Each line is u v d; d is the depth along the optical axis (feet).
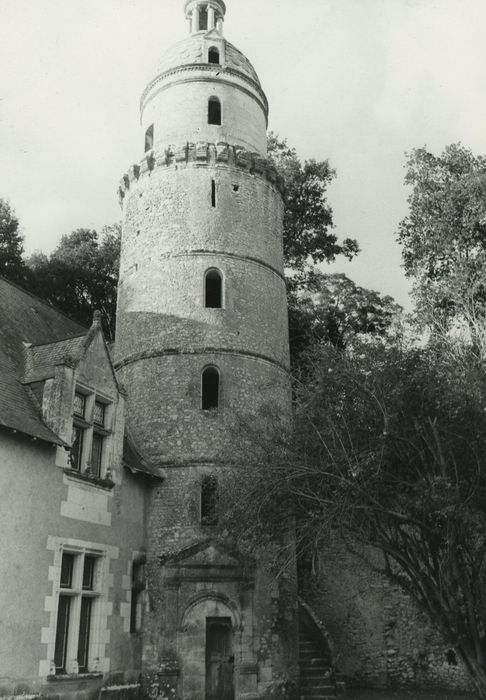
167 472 65.31
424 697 66.39
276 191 81.10
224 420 66.39
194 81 81.46
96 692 52.44
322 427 50.29
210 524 62.85
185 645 57.98
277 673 59.16
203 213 74.43
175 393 67.92
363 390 50.24
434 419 47.55
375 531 50.31
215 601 59.21
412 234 97.71
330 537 50.80
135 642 58.54
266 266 75.72
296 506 50.49
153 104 83.51
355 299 110.73
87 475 56.18
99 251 126.52
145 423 68.03
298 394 55.88
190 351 69.15
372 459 46.65
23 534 48.44
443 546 49.67
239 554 60.08
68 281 121.49
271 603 60.59
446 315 91.04
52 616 49.47
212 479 64.44
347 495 46.50
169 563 60.44
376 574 79.15
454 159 97.09
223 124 80.59
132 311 73.77
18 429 48.75
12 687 44.96
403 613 76.95
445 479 44.55
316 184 119.44
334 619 79.56
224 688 57.82
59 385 54.95
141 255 75.36
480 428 48.75
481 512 48.11
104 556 56.65
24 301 73.41
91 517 55.88
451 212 93.09
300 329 104.22
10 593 46.29
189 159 76.69
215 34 85.46
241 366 69.41
